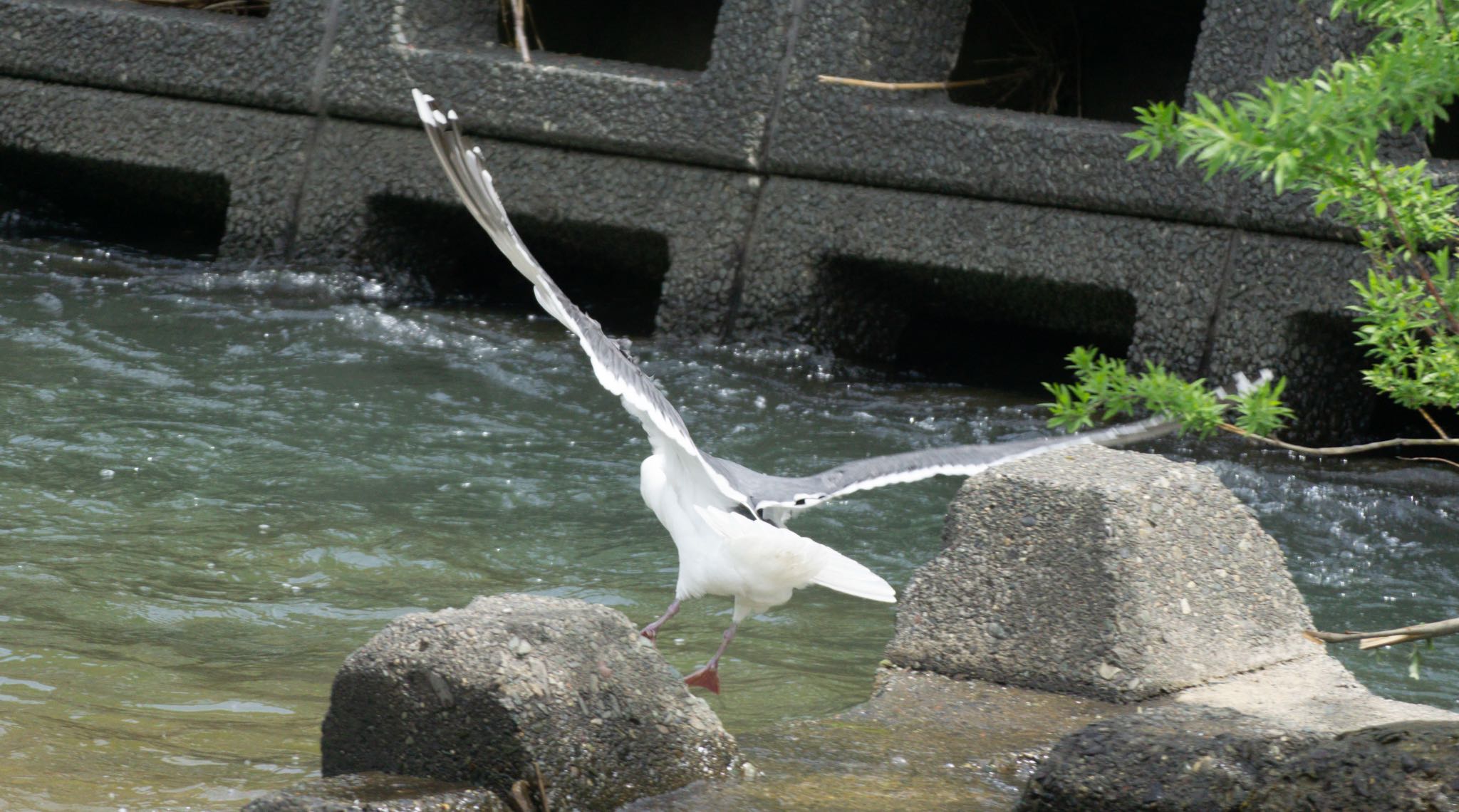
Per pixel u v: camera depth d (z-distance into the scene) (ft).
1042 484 25.62
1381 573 36.01
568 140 55.42
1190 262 46.80
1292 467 43.73
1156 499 25.52
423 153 57.88
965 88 67.51
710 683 21.40
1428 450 46.11
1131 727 19.38
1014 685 24.77
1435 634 19.20
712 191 53.72
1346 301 44.55
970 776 21.21
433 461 41.39
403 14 57.98
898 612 26.30
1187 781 18.29
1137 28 68.39
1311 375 45.88
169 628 29.07
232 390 46.55
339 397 46.47
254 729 23.72
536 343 53.88
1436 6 16.58
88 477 38.11
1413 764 16.80
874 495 40.78
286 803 18.30
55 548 33.12
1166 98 67.87
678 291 54.19
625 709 20.07
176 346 50.55
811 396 49.29
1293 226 45.24
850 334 54.19
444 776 19.36
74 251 63.57
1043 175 48.60
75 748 22.27
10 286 56.54
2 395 44.11
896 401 49.44
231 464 40.06
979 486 26.22
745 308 53.31
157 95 61.82
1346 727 22.15
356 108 58.44
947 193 50.42
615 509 38.50
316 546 34.42
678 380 49.83
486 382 48.93
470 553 34.73
